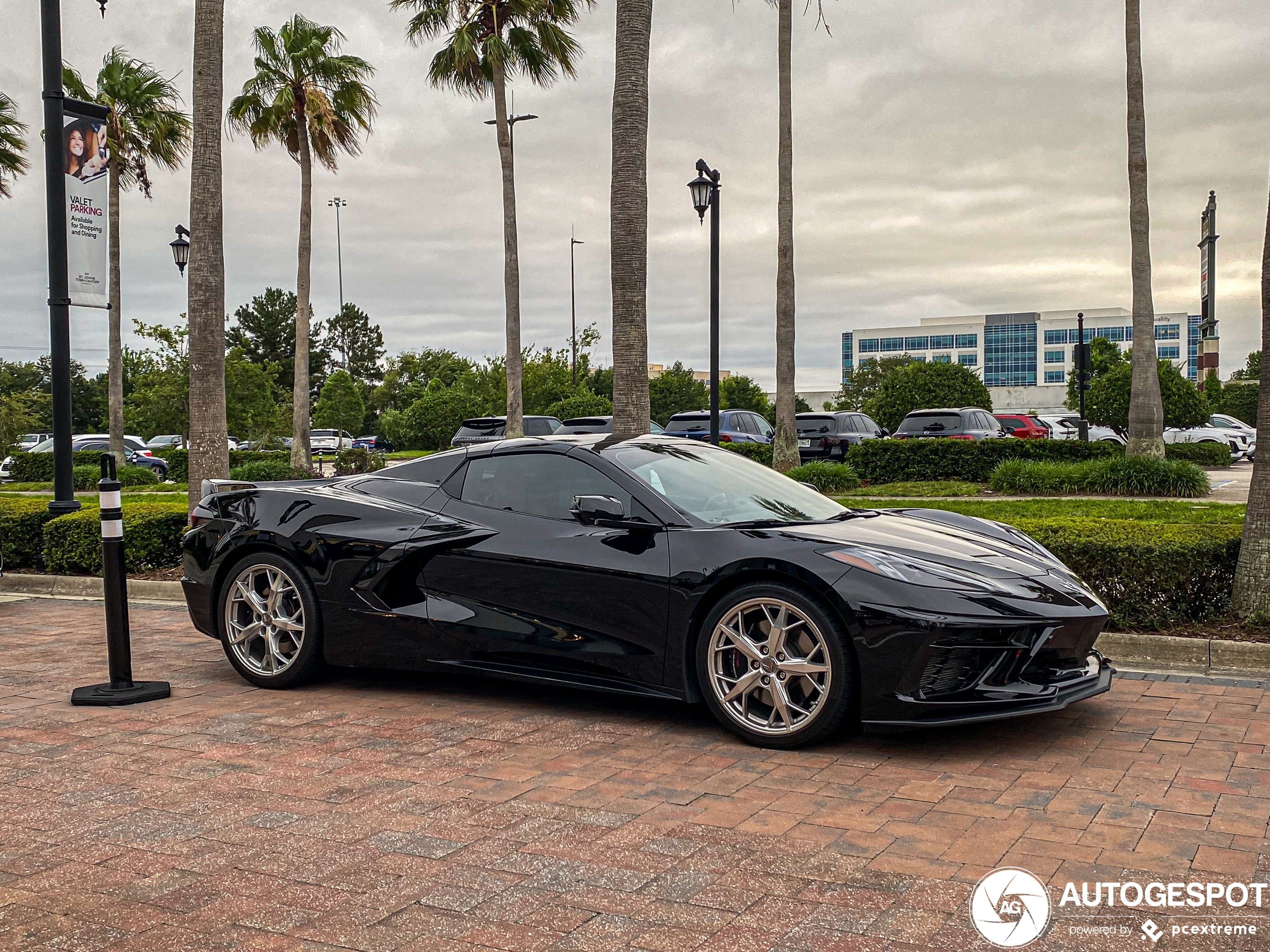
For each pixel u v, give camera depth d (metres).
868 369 71.44
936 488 16.84
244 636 5.53
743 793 3.74
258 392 36.97
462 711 4.96
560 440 5.26
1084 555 6.15
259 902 2.88
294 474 22.59
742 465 5.61
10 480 28.06
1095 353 53.03
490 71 24.75
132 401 35.00
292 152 26.44
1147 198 17.53
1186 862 3.06
